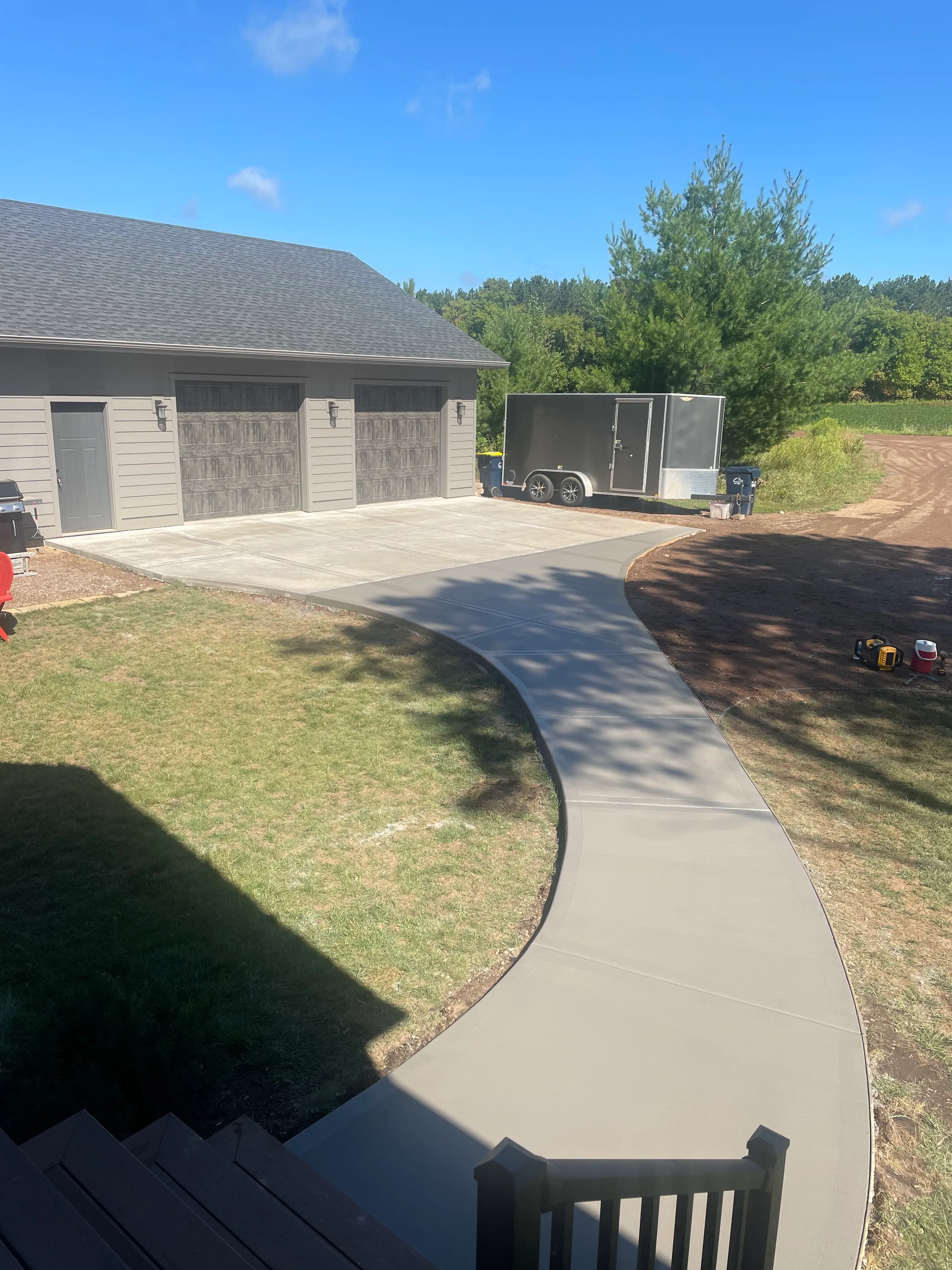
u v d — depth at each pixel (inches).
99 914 181.8
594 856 204.5
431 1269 89.7
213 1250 80.4
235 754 263.7
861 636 410.3
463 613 410.9
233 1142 107.1
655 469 732.7
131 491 603.2
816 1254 109.2
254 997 158.1
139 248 743.1
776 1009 154.6
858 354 1048.8
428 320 833.5
